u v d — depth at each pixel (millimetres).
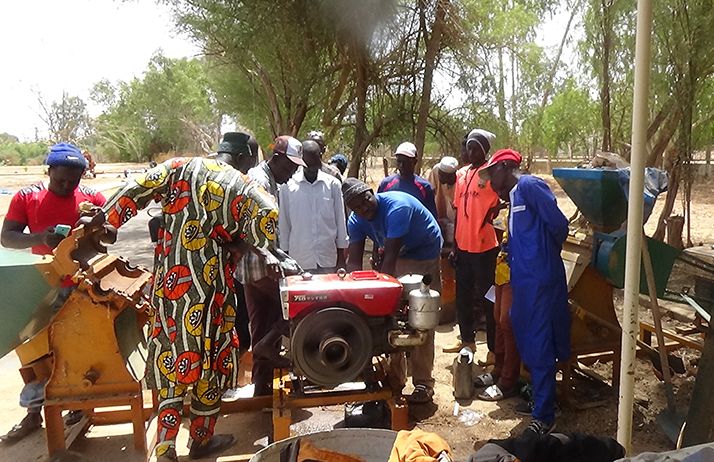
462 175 5293
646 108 2459
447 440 3754
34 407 3789
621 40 8656
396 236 4121
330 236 4582
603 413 4031
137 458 3518
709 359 3084
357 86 9734
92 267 3260
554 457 1805
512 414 4113
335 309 3199
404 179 5766
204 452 3537
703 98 9555
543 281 3617
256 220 3199
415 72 9758
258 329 4383
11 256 3068
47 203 3824
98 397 3439
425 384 4246
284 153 4344
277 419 3422
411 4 9258
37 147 59156
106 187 24875
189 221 3223
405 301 3447
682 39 7793
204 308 3268
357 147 10039
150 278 3719
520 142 13195
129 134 58281
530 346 3693
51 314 3334
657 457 1549
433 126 10375
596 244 3996
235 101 15406
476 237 5066
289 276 3451
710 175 24094
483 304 5125
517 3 11062
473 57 9648
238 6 9203
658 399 4191
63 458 3482
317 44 9555
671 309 4910
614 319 4258
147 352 3568
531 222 3678
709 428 3033
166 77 51062
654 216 14828
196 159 3340
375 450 2479
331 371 3225
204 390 3389
